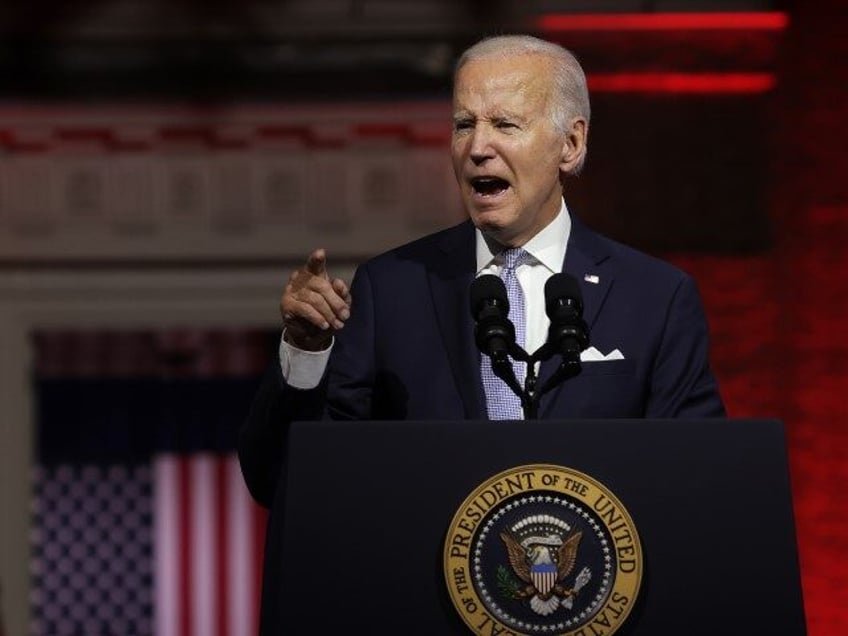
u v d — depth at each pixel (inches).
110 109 1059.3
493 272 325.7
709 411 319.6
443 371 315.6
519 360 290.2
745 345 1032.2
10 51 1037.2
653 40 1022.4
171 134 1065.5
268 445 299.1
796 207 1029.2
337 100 1052.5
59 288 1076.5
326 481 255.4
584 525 254.1
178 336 1273.4
